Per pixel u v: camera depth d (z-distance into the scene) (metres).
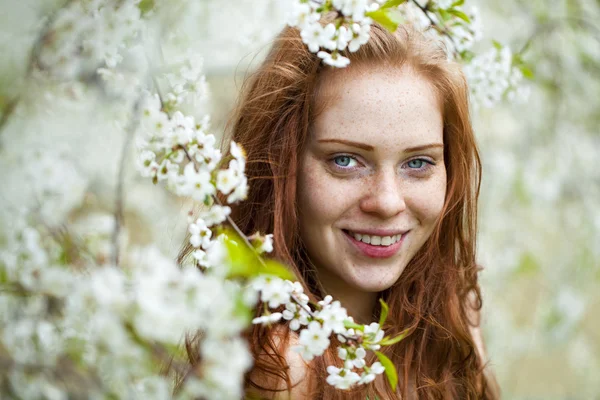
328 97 1.34
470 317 1.81
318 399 1.40
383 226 1.36
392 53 1.35
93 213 1.77
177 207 2.46
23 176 1.33
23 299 1.15
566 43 2.90
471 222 1.64
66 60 1.29
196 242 1.08
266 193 1.48
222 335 0.90
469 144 1.57
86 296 0.95
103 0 1.22
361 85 1.33
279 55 1.47
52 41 1.26
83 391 1.19
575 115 3.01
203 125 1.10
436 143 1.38
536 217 3.12
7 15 1.31
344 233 1.39
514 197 3.03
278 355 1.37
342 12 1.12
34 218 1.27
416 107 1.35
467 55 1.55
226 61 2.15
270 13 1.74
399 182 1.37
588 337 3.89
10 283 1.06
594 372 3.86
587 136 3.06
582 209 3.13
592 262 3.18
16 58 1.31
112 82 1.24
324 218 1.37
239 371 0.92
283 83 1.42
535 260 3.05
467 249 1.66
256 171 1.49
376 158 1.34
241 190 1.07
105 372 1.02
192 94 1.26
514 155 3.01
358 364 1.08
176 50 1.47
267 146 1.47
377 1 1.31
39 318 1.13
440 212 1.45
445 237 1.63
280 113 1.44
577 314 3.19
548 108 3.00
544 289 3.31
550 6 2.86
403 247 1.41
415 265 1.59
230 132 1.64
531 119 3.02
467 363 1.69
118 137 1.66
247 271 0.96
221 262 0.97
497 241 3.05
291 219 1.41
